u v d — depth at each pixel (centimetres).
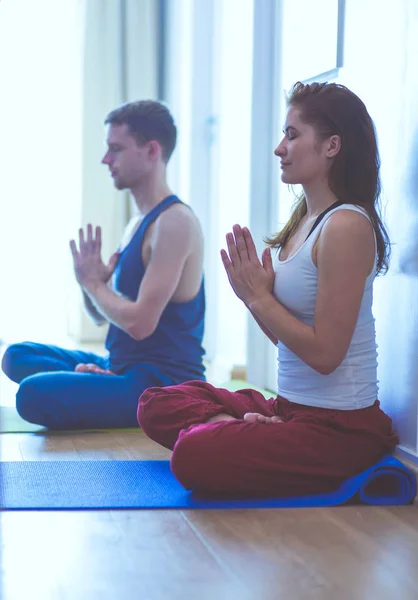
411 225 244
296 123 234
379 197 259
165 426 250
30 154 604
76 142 609
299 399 236
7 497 217
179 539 192
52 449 279
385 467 225
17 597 157
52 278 613
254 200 399
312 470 227
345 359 231
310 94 234
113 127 325
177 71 580
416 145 242
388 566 178
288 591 163
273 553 184
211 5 516
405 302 247
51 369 345
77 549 183
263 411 248
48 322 616
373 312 266
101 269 321
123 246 332
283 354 243
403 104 249
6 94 598
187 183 542
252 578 169
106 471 248
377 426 235
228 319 475
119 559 178
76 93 607
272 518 209
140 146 322
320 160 233
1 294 610
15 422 320
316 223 231
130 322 310
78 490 226
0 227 604
